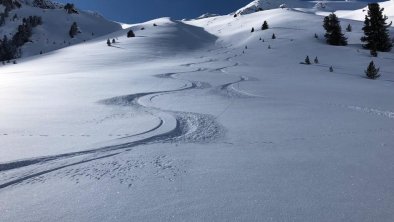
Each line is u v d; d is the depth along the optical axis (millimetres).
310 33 64500
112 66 40719
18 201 4816
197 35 86625
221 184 5379
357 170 6043
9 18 139375
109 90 17172
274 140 8016
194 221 4254
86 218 4344
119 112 11422
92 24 158250
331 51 50281
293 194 5020
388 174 5852
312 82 23688
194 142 7844
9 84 19844
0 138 7832
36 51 114000
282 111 11812
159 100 14344
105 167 6125
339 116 10992
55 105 12641
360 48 54000
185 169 6043
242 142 7848
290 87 19797
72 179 5586
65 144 7430
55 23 144250
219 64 39406
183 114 11195
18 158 6453
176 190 5152
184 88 18625
